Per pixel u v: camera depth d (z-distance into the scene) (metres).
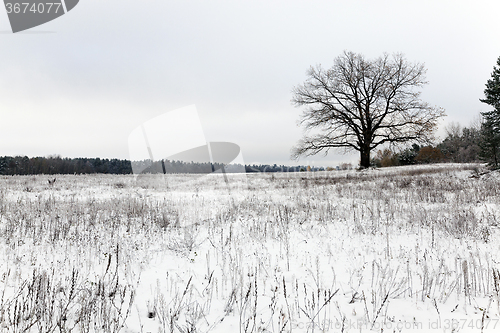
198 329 2.95
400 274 4.38
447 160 50.12
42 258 4.81
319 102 31.67
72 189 14.26
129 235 6.30
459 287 3.73
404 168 25.48
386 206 9.16
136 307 3.21
